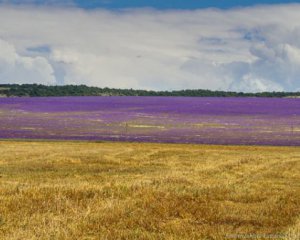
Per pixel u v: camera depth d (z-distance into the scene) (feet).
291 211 44.16
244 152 123.34
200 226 38.55
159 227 37.81
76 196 49.62
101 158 103.24
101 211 42.86
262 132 193.06
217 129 204.85
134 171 81.56
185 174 75.00
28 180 66.13
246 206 46.75
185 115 281.54
